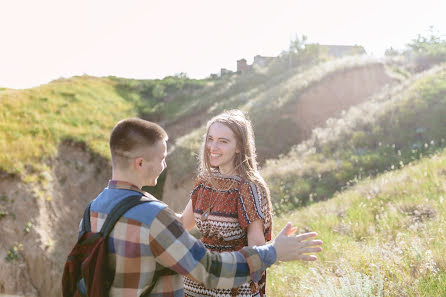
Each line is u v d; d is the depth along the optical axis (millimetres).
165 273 1830
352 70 27828
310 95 26078
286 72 39375
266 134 23375
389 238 5551
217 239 2453
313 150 17859
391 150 15320
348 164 14742
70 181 24953
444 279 3457
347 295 3428
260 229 2334
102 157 27406
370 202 8562
